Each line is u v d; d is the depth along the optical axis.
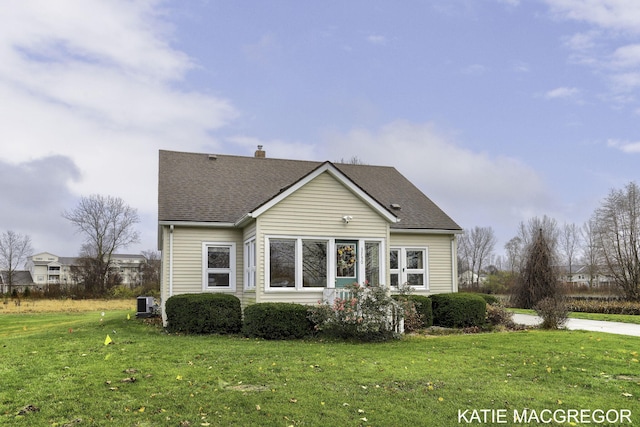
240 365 9.51
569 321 20.31
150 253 85.00
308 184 15.66
